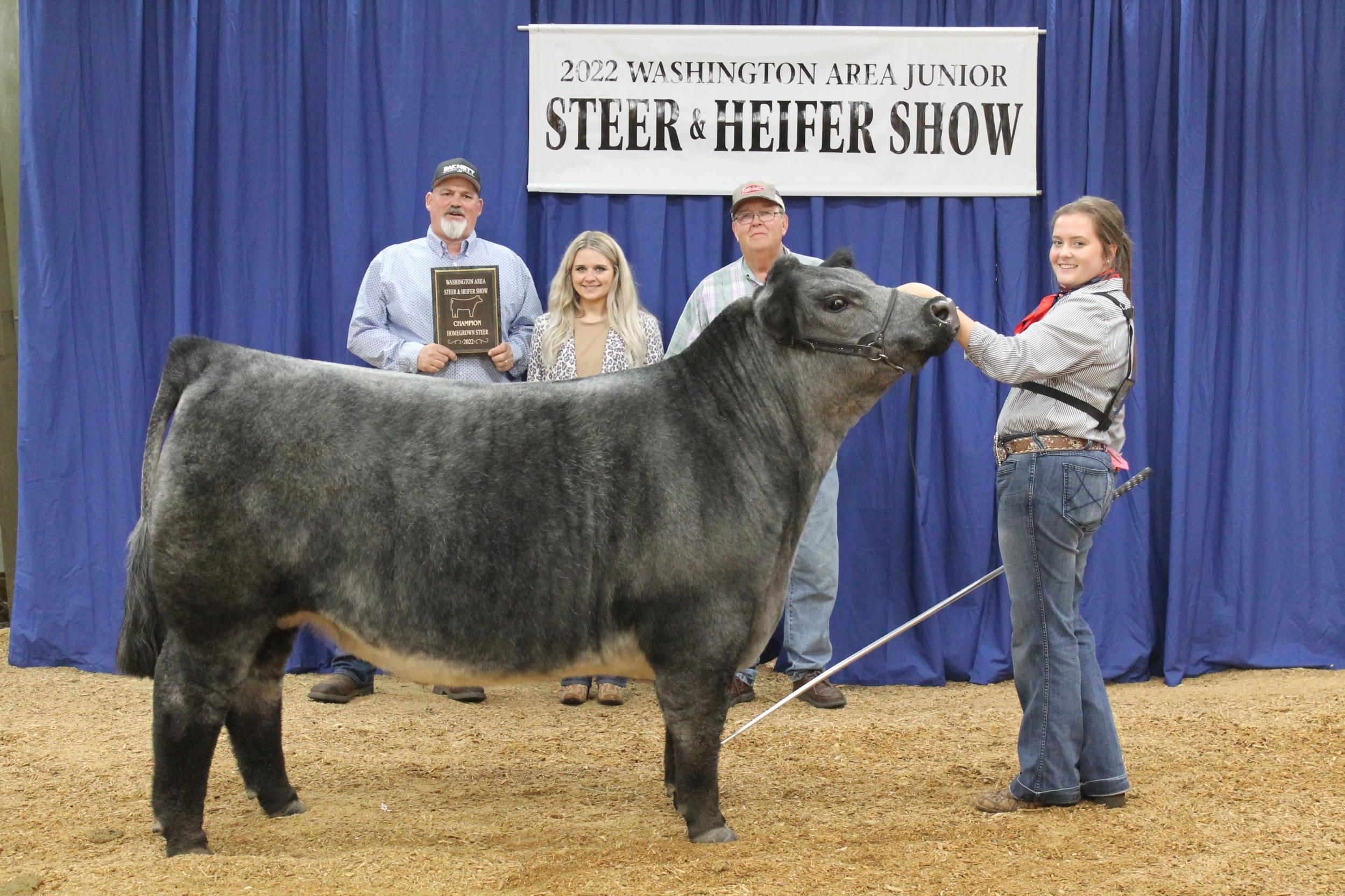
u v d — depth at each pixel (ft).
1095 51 20.11
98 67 20.10
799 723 17.72
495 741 16.67
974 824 12.57
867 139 20.33
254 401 11.11
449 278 17.98
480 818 13.05
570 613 11.25
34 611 20.49
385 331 18.66
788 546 11.93
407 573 11.04
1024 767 13.24
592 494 11.25
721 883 10.65
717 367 11.86
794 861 11.21
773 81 20.30
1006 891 10.56
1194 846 11.78
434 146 20.38
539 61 20.21
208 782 14.07
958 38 20.13
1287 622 20.92
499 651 11.28
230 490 10.86
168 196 20.52
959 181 20.34
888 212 20.56
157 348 20.74
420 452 11.17
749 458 11.55
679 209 20.84
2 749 15.81
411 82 20.07
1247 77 20.13
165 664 11.18
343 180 20.07
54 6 19.89
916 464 20.40
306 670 20.54
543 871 10.99
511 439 11.35
